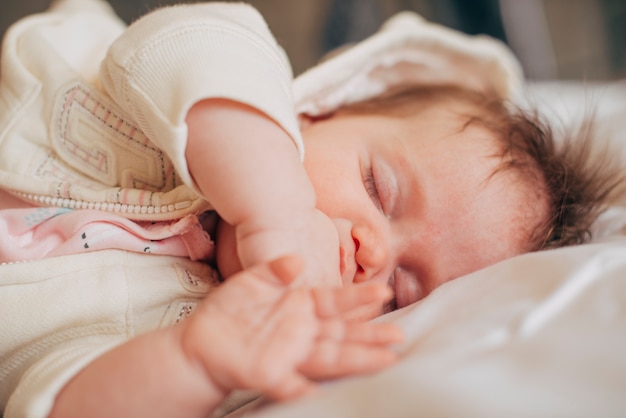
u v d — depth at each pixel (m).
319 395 0.47
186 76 0.59
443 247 0.80
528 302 0.51
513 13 1.82
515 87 1.33
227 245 0.72
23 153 0.75
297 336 0.48
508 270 0.60
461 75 1.30
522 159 0.88
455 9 1.84
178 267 0.72
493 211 0.82
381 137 0.85
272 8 1.85
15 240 0.70
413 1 1.85
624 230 1.02
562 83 1.80
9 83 0.78
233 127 0.57
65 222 0.70
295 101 1.03
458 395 0.41
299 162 0.60
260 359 0.47
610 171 1.10
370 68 1.18
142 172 0.75
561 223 0.90
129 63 0.64
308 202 0.59
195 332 0.49
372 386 0.46
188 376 0.50
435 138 0.86
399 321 0.58
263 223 0.56
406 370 0.46
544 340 0.45
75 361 0.56
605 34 2.21
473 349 0.47
